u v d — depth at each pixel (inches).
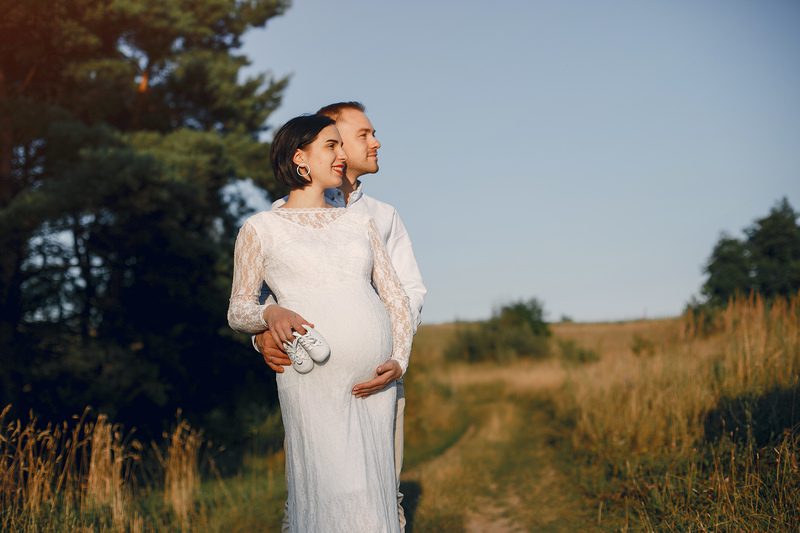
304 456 111.1
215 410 610.9
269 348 112.0
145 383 550.3
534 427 462.3
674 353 362.6
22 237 554.6
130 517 224.1
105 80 693.3
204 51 823.1
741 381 269.7
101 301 616.1
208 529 229.8
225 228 740.7
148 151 629.9
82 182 538.0
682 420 262.1
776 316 336.8
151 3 706.8
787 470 170.6
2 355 529.3
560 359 1019.9
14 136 636.7
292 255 113.0
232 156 740.7
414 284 148.9
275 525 238.8
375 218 148.2
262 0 868.0
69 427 505.4
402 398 140.1
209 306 648.4
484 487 282.5
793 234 717.3
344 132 145.5
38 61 676.7
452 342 1469.0
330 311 111.0
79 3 649.0
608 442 292.4
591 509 225.1
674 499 198.4
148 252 623.5
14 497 206.2
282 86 872.9
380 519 108.7
